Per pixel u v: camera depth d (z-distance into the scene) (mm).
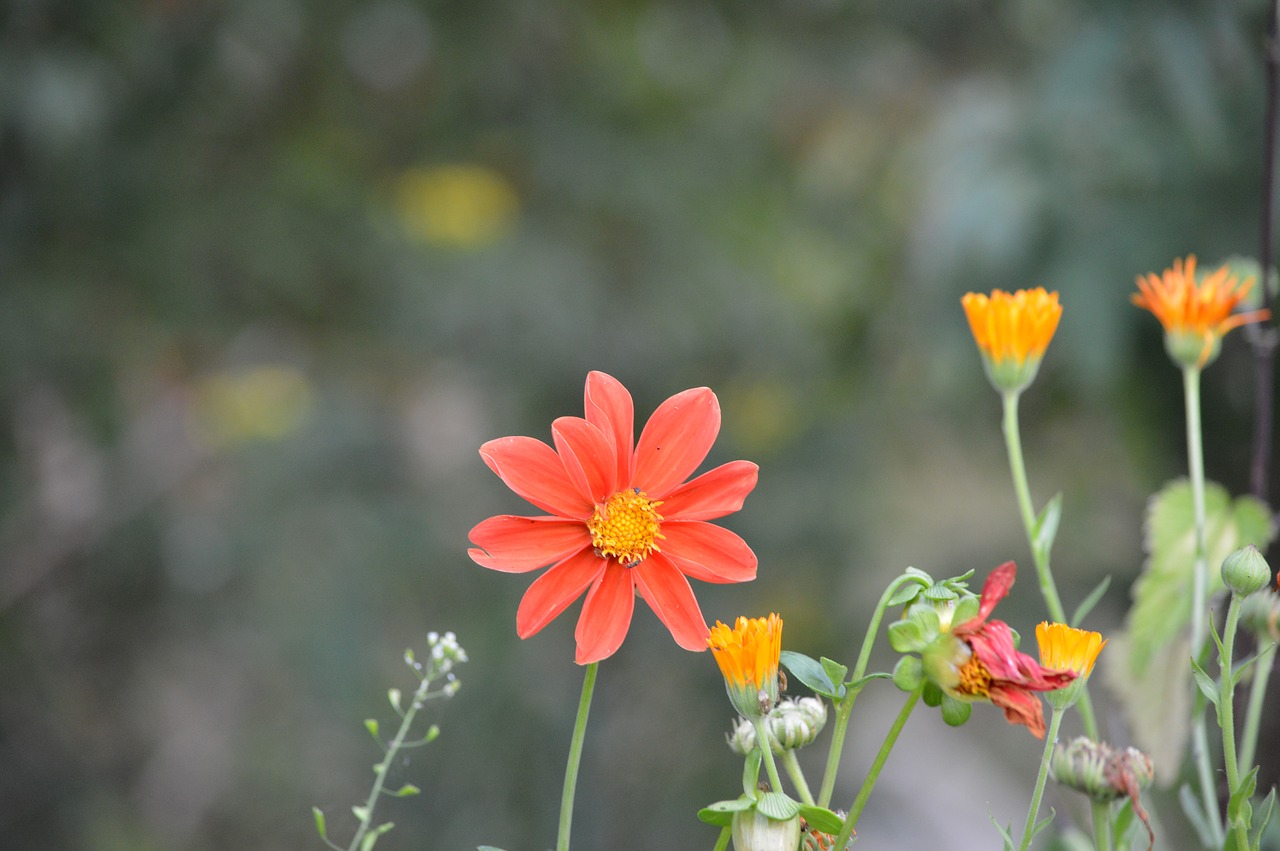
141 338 2594
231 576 2582
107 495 2613
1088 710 937
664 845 2479
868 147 2820
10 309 2381
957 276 2160
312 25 2740
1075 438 2455
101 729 2574
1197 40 1995
